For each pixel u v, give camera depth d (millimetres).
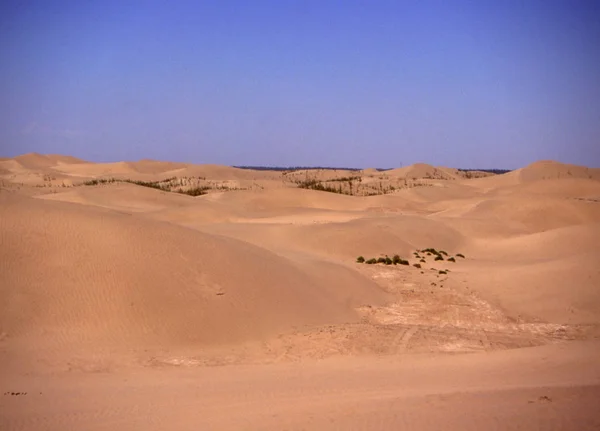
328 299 23406
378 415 8703
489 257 39844
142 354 15930
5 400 11039
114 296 18562
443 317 22641
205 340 17562
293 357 16125
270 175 156875
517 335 19641
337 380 12430
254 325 18953
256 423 8789
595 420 7664
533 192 81875
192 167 148375
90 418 9641
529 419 7898
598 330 20375
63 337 16484
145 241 22078
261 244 37281
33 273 18906
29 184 102250
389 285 28484
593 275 26641
